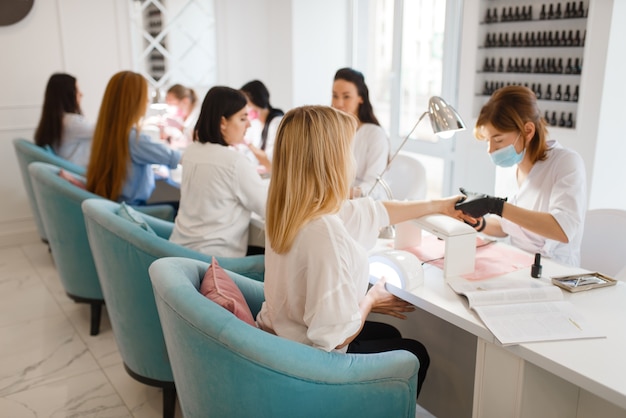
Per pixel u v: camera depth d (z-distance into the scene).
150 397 2.43
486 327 1.43
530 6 3.74
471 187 4.18
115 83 2.85
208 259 2.06
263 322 1.52
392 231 2.15
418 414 2.28
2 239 4.32
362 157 2.84
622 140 3.49
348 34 5.27
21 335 2.95
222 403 1.32
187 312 1.31
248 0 5.12
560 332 1.40
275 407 1.29
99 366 2.66
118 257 2.04
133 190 3.01
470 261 1.78
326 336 1.31
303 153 1.33
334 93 2.81
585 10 3.46
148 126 3.95
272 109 3.70
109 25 4.48
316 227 1.34
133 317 2.10
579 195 1.91
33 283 3.62
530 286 1.67
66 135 3.73
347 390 1.33
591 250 2.16
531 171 2.06
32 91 4.27
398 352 1.42
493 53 4.02
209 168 2.26
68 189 2.73
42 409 2.33
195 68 5.00
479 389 1.50
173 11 4.78
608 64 3.21
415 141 4.87
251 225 2.54
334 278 1.32
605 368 1.25
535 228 1.84
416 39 4.70
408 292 1.66
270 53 5.34
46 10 4.21
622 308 1.55
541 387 1.43
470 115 4.09
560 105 3.70
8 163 4.28
